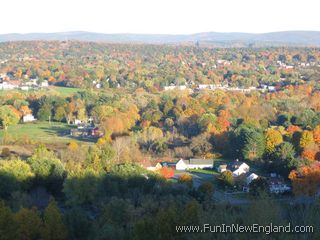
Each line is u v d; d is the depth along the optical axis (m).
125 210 36.38
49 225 30.92
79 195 44.81
